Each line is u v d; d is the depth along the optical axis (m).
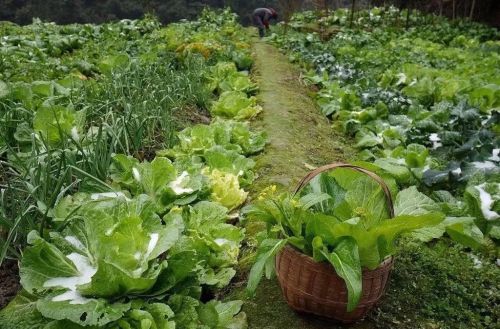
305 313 2.42
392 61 9.69
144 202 2.50
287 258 2.30
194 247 2.64
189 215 3.04
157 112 4.58
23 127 3.66
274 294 2.62
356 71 8.33
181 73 6.46
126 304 2.06
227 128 4.59
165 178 3.18
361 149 5.30
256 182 3.91
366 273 2.18
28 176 3.06
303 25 16.17
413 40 13.05
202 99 6.02
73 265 2.21
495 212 3.27
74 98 4.56
